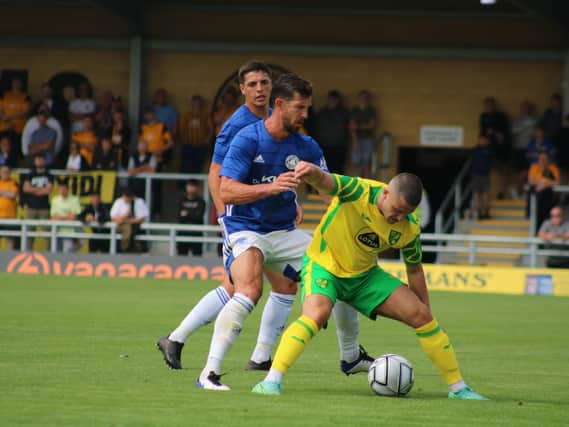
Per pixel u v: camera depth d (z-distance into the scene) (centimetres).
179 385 1795
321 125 6397
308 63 6844
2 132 6469
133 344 2541
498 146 6269
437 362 1734
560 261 5394
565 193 6162
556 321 3597
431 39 6750
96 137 6084
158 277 5478
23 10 6894
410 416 1516
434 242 6725
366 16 6794
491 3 6150
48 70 6925
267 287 4956
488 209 6225
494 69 6712
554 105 6269
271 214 1894
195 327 2016
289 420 1451
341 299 1766
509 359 2452
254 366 2075
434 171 7050
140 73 6825
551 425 1477
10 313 3356
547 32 6644
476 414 1551
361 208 1683
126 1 6556
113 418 1445
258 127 1850
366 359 1956
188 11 6850
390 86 6794
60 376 1902
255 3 6819
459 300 4581
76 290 4497
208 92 6869
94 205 5869
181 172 6450
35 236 5881
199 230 5684
